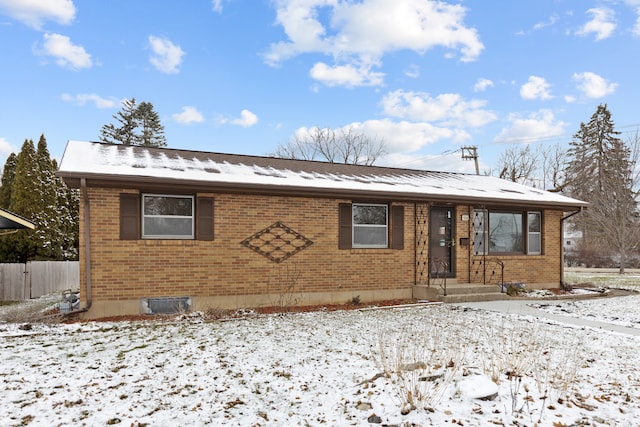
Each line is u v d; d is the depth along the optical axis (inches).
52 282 627.5
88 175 334.6
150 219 382.0
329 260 443.5
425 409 152.2
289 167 508.1
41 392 174.2
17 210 697.0
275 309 399.5
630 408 162.1
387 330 306.7
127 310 364.8
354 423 145.4
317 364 217.8
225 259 399.5
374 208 474.9
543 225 572.7
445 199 485.4
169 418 149.6
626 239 1061.8
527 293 519.5
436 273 505.7
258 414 153.9
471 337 287.9
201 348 249.4
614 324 347.9
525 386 178.9
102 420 147.0
